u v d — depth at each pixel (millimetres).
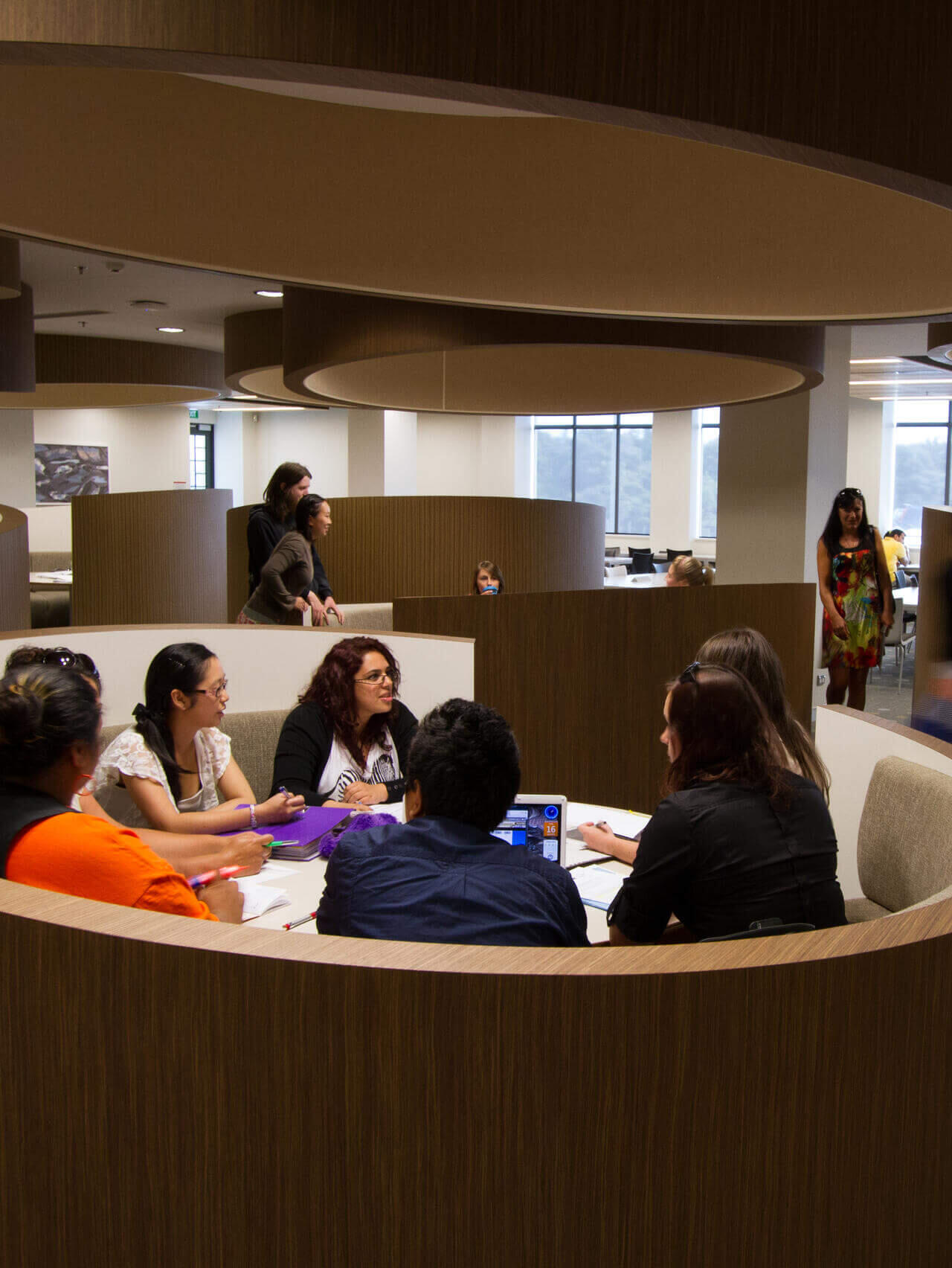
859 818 3119
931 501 15703
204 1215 1065
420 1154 1036
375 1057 1023
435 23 1404
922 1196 1174
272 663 3670
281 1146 1045
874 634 6020
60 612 9367
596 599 4730
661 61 1443
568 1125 1035
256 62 1411
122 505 8875
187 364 9977
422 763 1557
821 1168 1104
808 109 1487
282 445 17406
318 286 2777
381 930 1396
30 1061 1083
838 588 6039
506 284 2807
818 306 2967
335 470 17047
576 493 17516
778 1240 1102
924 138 1564
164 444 14773
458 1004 1014
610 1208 1055
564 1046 1022
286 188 2562
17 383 7273
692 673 2051
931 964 1128
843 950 1088
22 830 1535
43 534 11180
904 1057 1127
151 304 8172
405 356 5711
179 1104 1054
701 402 5805
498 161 2689
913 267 2701
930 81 1558
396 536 6996
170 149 2379
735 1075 1057
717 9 1448
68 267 6902
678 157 2727
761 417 7312
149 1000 1044
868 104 1520
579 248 2814
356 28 1393
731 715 1994
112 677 3426
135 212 2418
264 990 1023
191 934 1057
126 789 2633
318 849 2504
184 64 1440
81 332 9477
